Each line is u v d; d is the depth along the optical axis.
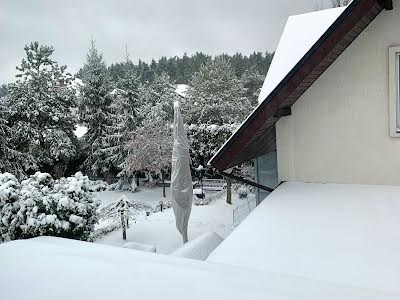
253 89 44.69
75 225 11.41
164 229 15.98
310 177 6.12
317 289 2.60
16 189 10.99
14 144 26.08
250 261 3.51
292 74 5.00
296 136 6.12
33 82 27.41
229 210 18.98
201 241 5.97
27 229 10.50
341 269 3.29
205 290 2.60
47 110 27.23
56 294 2.62
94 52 29.84
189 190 11.95
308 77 5.25
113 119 28.73
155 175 29.78
